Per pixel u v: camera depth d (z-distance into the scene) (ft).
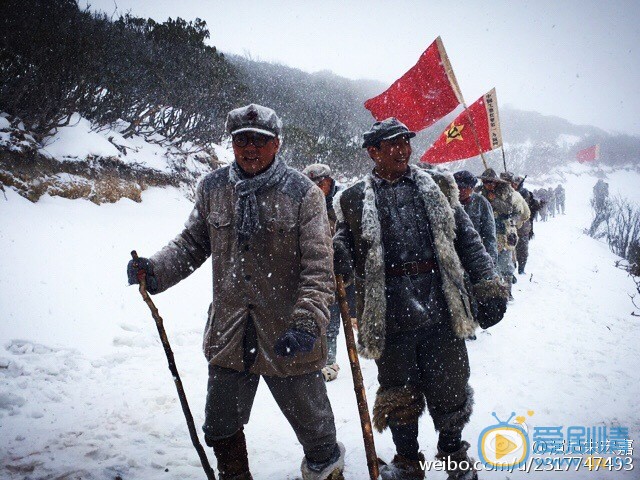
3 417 9.83
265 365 6.66
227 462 7.00
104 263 18.84
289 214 6.68
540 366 14.07
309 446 7.02
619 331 18.66
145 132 31.99
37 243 17.98
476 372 13.52
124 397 11.18
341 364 14.64
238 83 36.11
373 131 7.84
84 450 8.86
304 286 6.49
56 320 14.30
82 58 23.65
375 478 6.91
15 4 21.57
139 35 29.84
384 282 7.71
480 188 21.80
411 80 20.26
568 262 37.47
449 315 7.63
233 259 6.75
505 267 21.80
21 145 21.58
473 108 23.13
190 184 31.94
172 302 17.83
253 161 6.64
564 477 8.41
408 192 7.89
